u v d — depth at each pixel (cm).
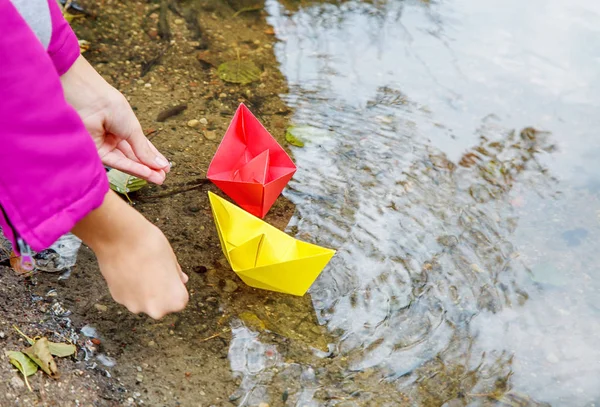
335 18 287
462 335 158
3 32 87
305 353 150
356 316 160
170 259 120
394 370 148
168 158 204
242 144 184
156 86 236
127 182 187
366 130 221
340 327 157
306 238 178
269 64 254
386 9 295
